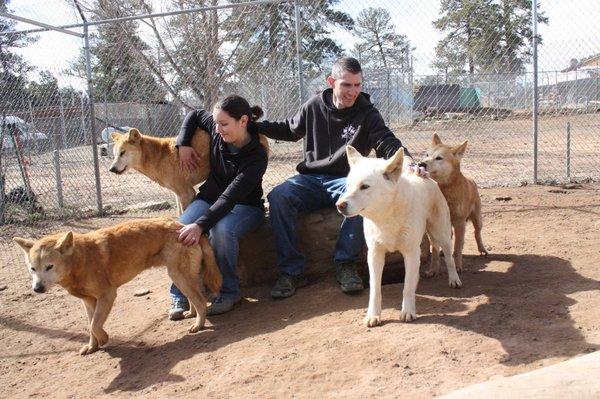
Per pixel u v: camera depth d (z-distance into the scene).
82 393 3.30
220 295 4.31
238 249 4.42
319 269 4.72
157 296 4.92
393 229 3.49
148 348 3.84
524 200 7.34
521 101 18.08
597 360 2.34
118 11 14.71
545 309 3.50
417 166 4.04
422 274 4.69
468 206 4.75
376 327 3.49
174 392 3.06
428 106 17.61
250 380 3.02
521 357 2.84
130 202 9.34
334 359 3.11
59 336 4.27
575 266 4.45
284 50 9.57
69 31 8.17
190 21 11.28
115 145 6.12
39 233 7.61
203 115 5.24
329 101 4.59
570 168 9.66
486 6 12.30
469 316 3.49
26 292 5.38
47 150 11.08
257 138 4.51
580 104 19.58
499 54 12.38
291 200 4.41
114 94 11.34
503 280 4.29
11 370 3.77
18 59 9.52
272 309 4.20
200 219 4.07
